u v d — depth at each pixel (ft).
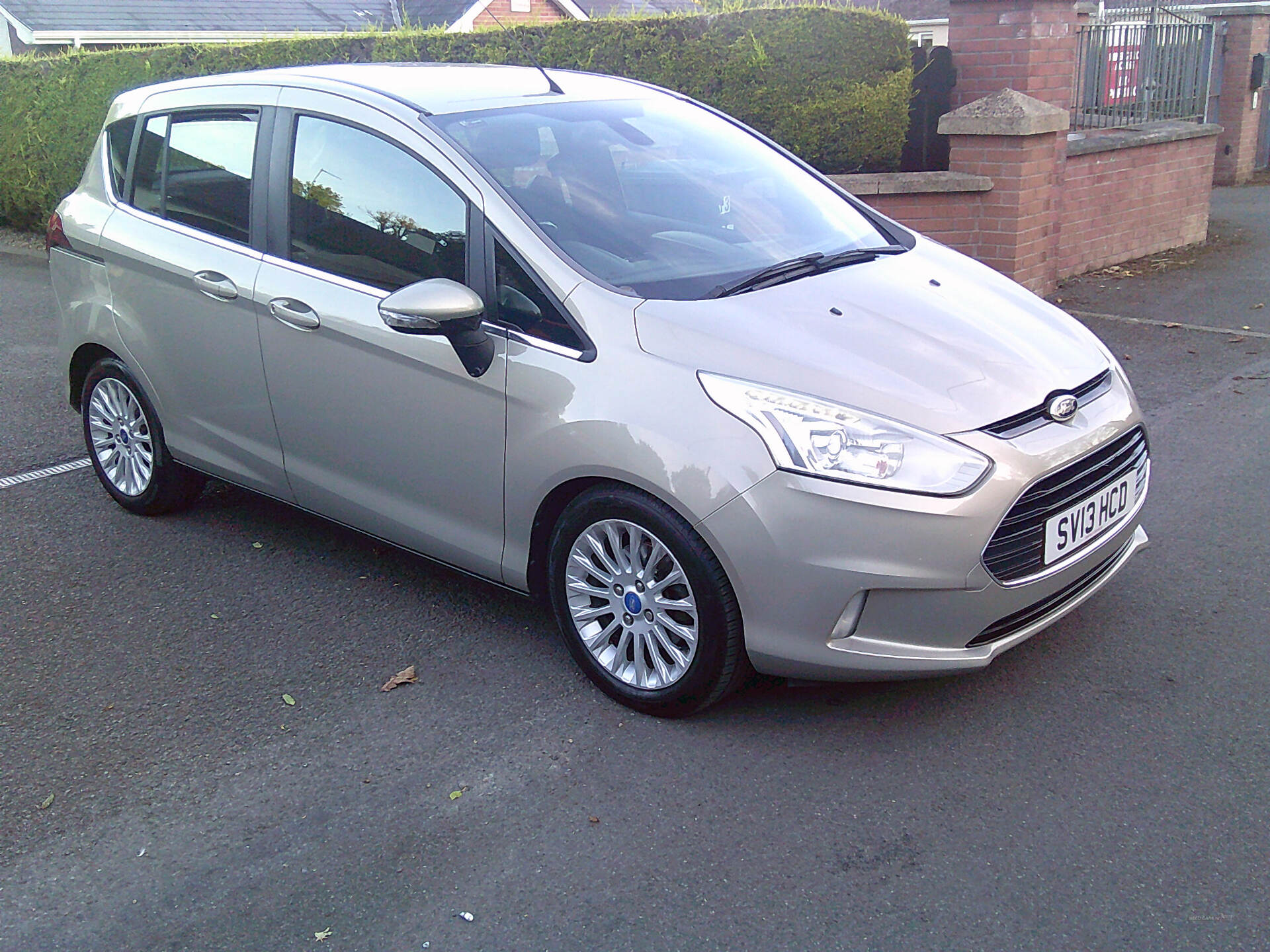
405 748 11.28
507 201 12.14
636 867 9.51
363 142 13.32
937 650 10.40
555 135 13.50
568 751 11.14
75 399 17.63
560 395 11.31
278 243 13.97
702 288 11.82
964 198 26.94
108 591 14.85
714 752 11.03
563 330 11.49
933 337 11.51
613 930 8.82
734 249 12.88
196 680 12.68
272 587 14.85
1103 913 8.75
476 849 9.80
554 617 12.23
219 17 85.71
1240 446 18.19
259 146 14.33
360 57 34.71
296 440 14.14
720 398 10.52
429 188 12.67
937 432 10.24
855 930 8.71
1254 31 49.80
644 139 14.21
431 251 12.53
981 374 11.02
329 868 9.64
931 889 9.10
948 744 10.98
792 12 26.99
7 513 17.39
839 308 11.77
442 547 13.01
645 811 10.20
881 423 10.18
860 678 10.53
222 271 14.34
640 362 10.96
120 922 9.11
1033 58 27.17
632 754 11.05
